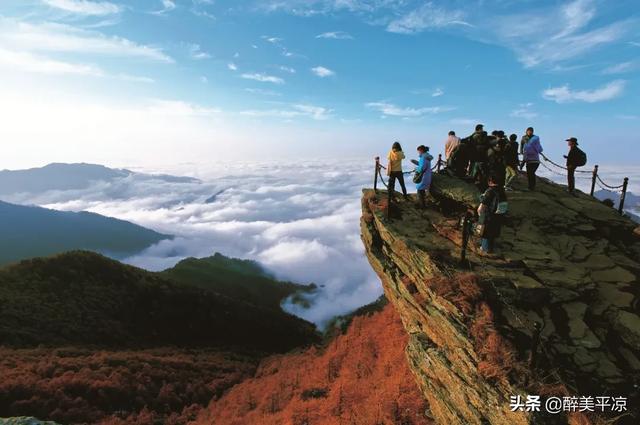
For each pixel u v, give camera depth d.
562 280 10.91
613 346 9.27
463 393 9.75
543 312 10.13
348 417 15.38
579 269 11.61
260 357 72.94
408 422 13.16
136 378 39.00
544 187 18.28
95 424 30.52
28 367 39.44
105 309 76.81
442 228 13.85
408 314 13.14
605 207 15.92
